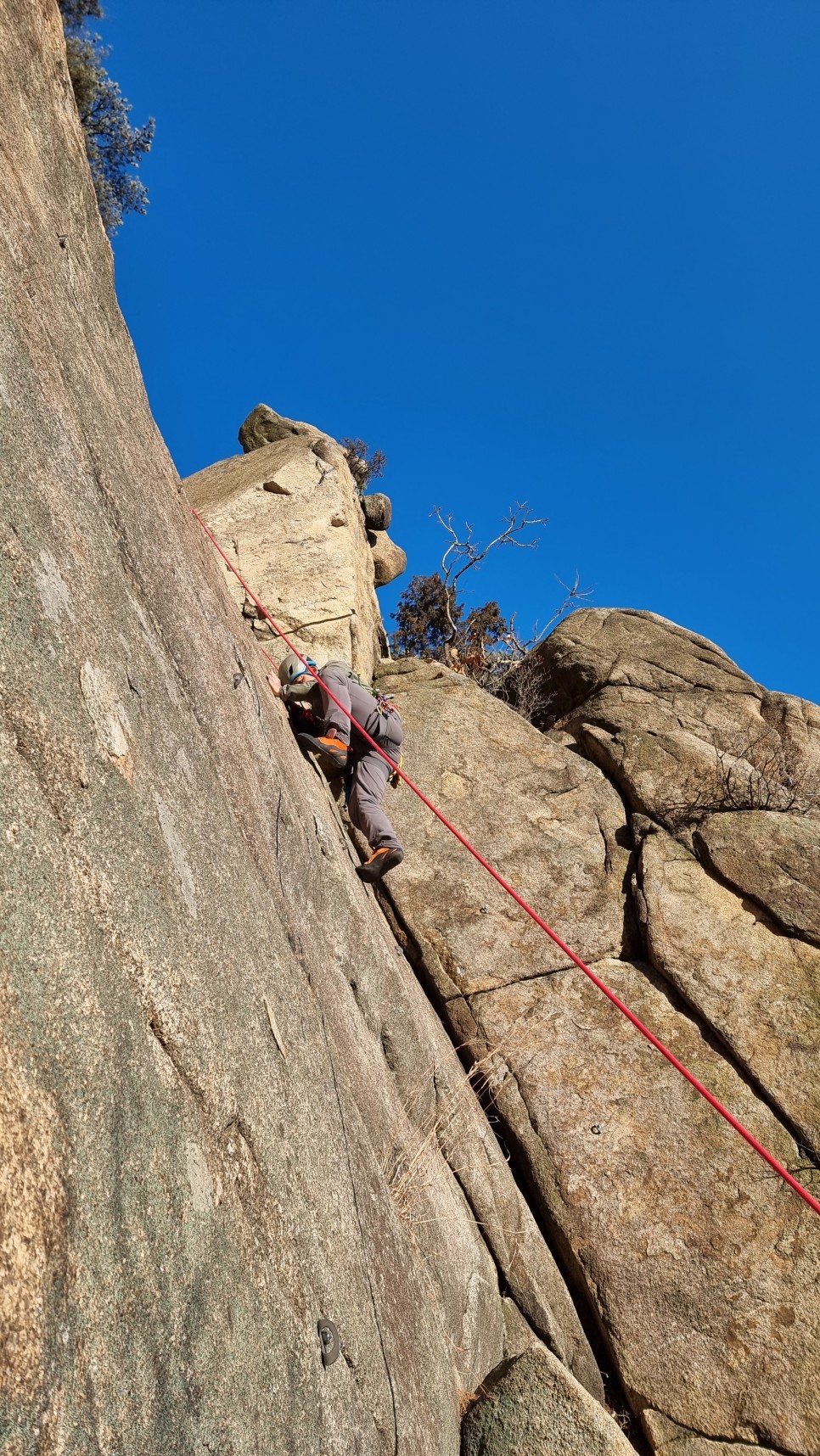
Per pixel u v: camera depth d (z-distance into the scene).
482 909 5.93
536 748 6.93
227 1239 1.85
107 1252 1.42
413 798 6.44
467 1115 4.84
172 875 2.19
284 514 7.74
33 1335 1.19
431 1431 2.79
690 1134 4.98
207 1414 1.56
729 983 5.48
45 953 1.50
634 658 8.20
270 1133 2.23
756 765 6.95
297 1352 2.00
